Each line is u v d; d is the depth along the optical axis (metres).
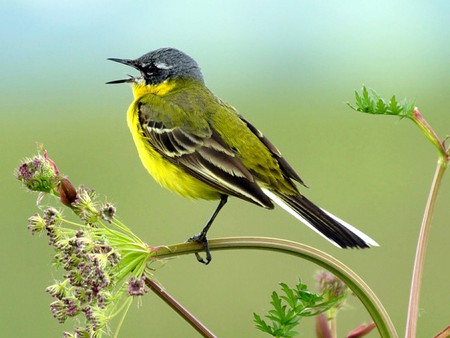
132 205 19.20
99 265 5.10
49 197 6.75
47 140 24.45
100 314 5.12
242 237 5.61
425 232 5.30
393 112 5.43
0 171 22.25
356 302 13.05
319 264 5.29
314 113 26.94
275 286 15.43
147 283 5.53
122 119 27.44
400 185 20.28
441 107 25.66
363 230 18.20
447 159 5.35
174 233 17.86
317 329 5.77
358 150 22.86
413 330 5.04
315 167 21.75
